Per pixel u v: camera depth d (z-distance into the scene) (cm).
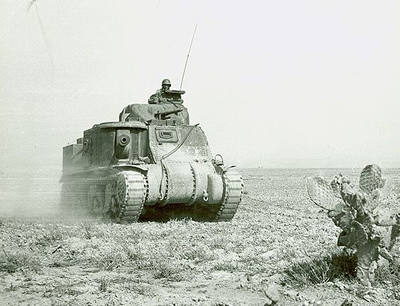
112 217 1664
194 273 901
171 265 954
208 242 1204
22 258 998
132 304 701
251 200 2889
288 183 5169
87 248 1126
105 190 1695
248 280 839
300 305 675
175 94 2005
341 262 845
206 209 1784
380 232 760
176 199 1655
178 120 1905
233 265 953
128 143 1717
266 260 989
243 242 1204
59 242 1208
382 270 800
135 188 1530
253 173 8706
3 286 802
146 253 1071
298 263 888
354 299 712
